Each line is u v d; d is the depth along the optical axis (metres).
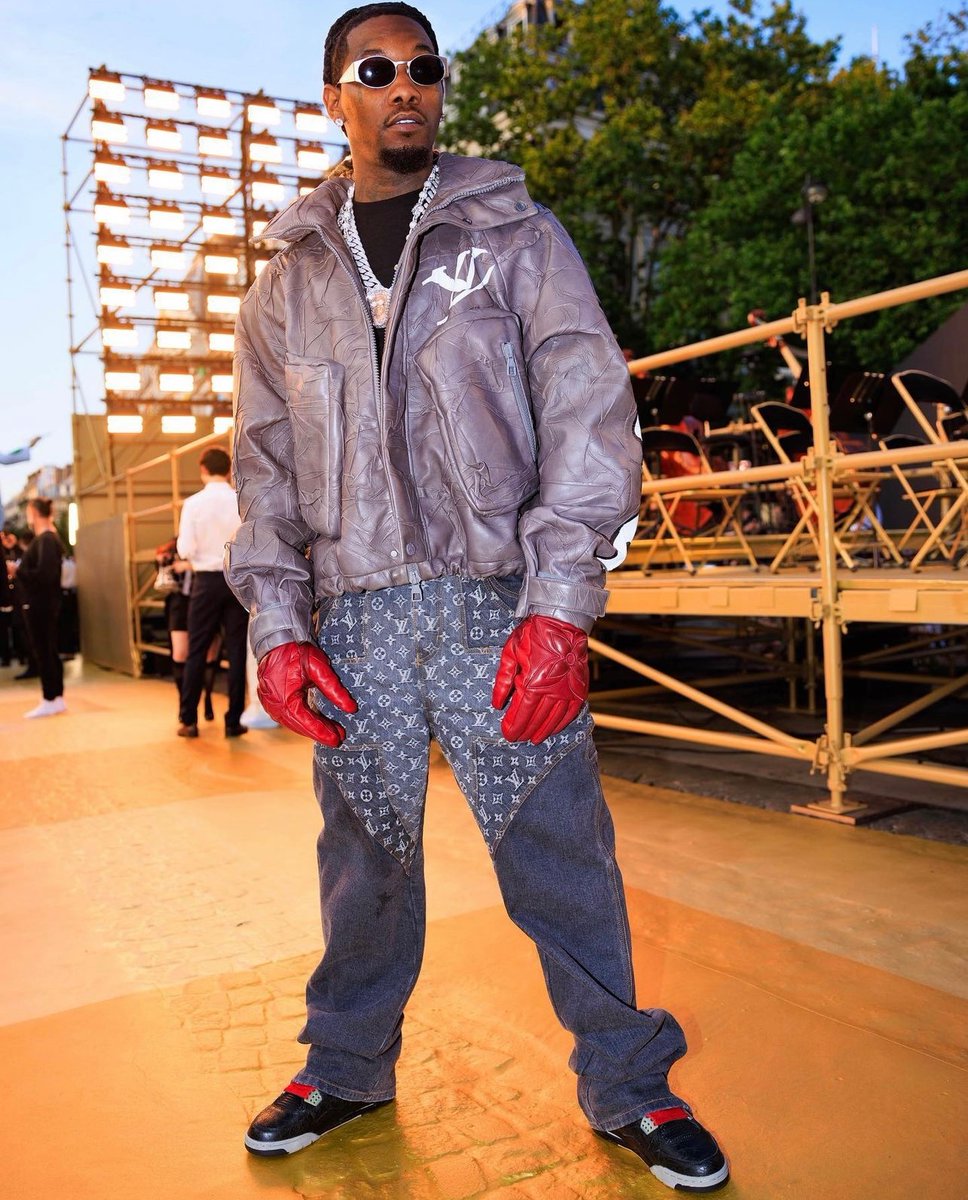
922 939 2.53
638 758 5.11
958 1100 1.80
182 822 4.18
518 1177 1.63
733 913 2.77
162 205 13.46
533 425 1.59
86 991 2.47
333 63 1.70
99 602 12.02
